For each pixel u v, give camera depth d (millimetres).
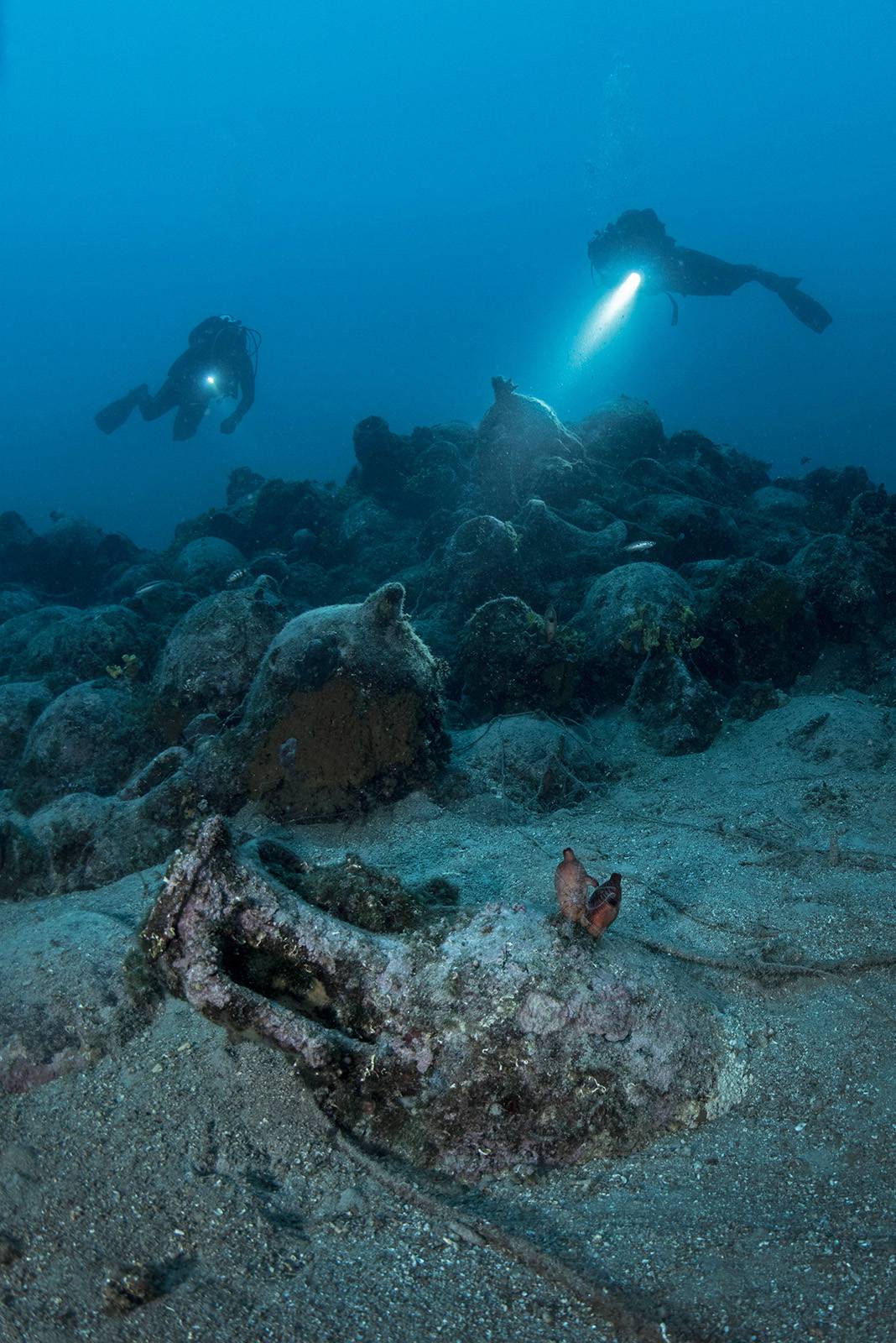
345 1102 3498
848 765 6879
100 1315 2746
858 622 8711
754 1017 4020
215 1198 3234
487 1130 3352
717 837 5977
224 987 3498
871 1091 3521
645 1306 2635
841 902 4926
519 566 9883
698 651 8672
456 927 3766
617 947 3811
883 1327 2469
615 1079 3412
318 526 15125
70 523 17125
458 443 16484
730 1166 3242
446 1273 2857
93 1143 3561
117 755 8039
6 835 6559
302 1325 2688
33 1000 4215
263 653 8062
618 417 14578
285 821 6586
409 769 6652
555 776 7023
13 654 11852
